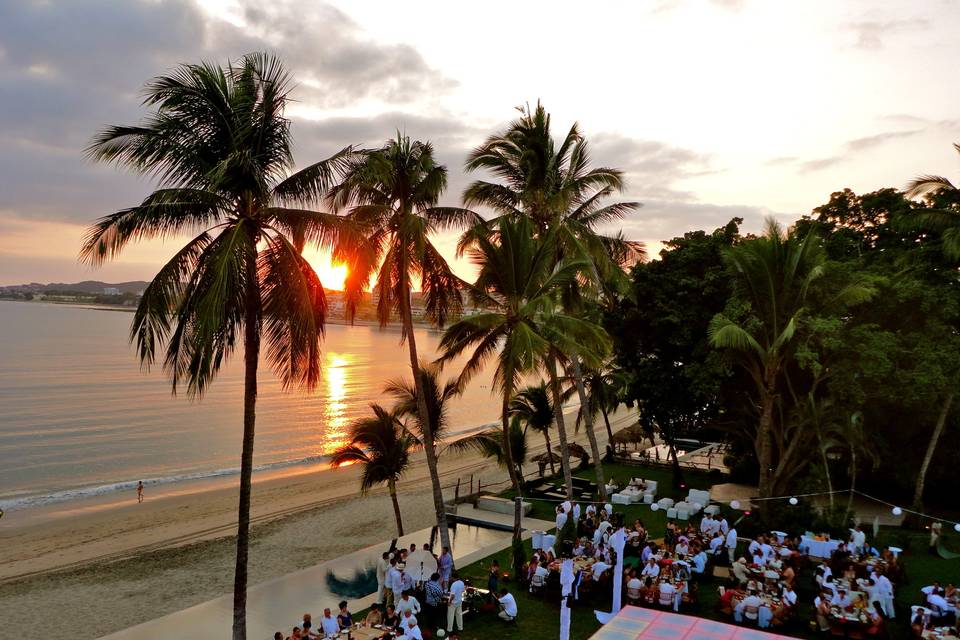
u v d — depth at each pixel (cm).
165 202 1301
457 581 1605
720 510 2766
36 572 2777
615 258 3061
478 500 3120
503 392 2202
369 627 1495
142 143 1312
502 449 3319
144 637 1633
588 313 3136
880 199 3120
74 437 6366
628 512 2819
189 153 1362
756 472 3372
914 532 2411
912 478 2669
